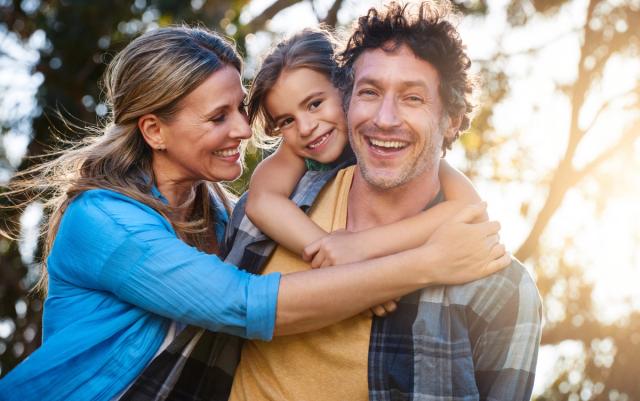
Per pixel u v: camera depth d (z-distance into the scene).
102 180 2.60
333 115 2.89
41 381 2.44
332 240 2.42
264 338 2.35
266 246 2.58
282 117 2.92
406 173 2.40
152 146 2.69
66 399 2.43
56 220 2.73
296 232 2.49
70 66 7.83
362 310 2.34
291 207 2.57
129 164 2.70
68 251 2.52
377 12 2.44
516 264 2.45
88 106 7.76
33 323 8.09
